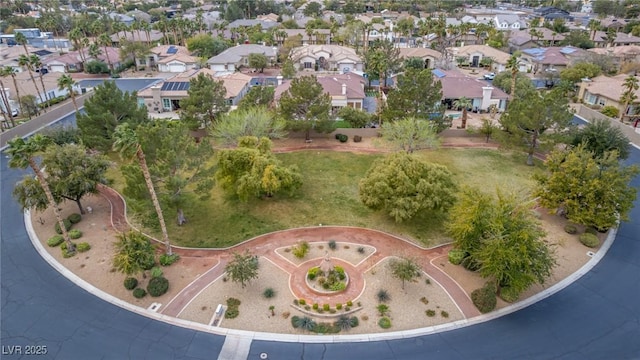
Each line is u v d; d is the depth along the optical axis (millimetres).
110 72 104562
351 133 62281
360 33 127750
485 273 30797
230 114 54000
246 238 39031
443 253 37094
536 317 30391
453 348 27797
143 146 36938
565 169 38750
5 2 175750
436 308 31016
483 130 60281
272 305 31219
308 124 55500
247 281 33188
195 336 28688
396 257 36250
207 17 166250
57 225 40094
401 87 57094
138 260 31672
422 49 107438
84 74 104938
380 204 39375
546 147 49281
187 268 35062
